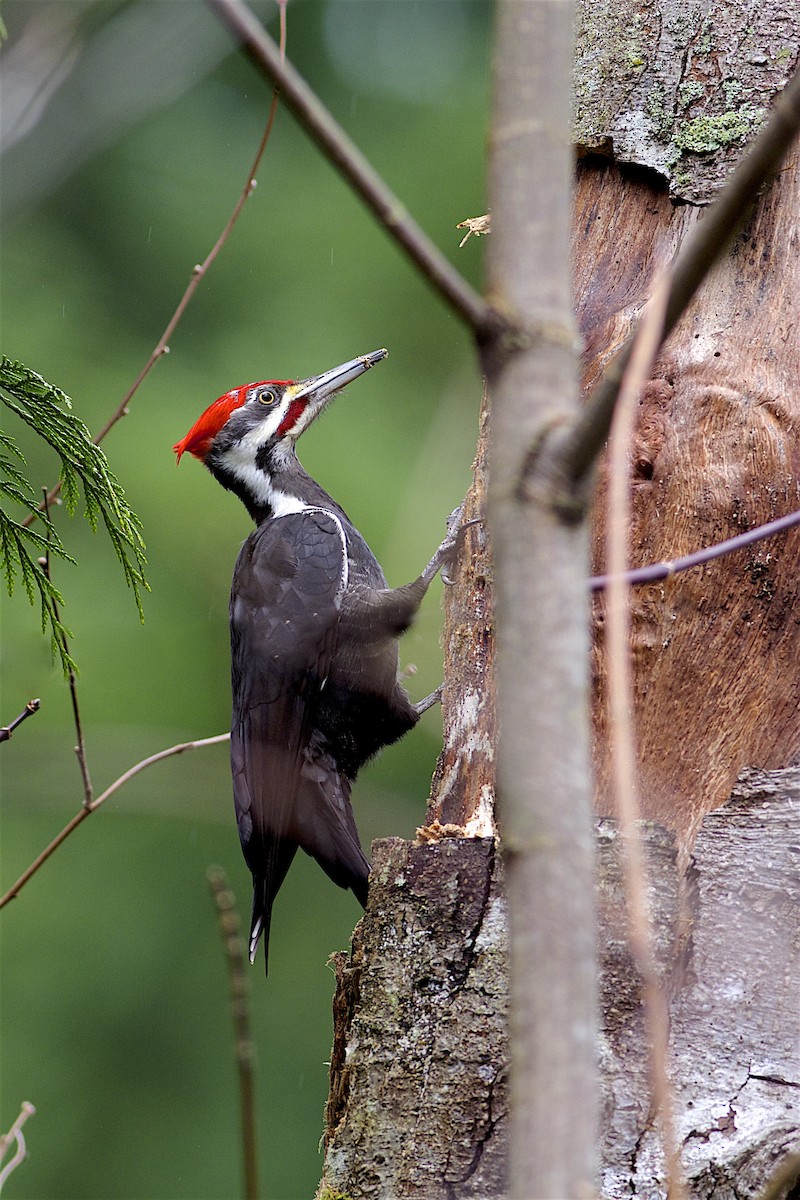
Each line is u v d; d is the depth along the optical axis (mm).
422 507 15656
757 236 6938
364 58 18047
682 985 5766
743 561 6395
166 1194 14391
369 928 6293
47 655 13781
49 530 7473
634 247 7441
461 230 17109
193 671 14906
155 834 15531
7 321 16234
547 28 3336
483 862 6164
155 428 15711
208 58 10555
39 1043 14570
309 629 10242
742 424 6578
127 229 16984
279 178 17469
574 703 3031
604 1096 5605
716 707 6305
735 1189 5418
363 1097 6047
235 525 15195
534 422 3195
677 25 7426
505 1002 5902
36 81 8031
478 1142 5785
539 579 3096
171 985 14984
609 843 6016
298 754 10078
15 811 15148
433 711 15219
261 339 16641
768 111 7184
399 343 16844
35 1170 14234
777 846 5926
